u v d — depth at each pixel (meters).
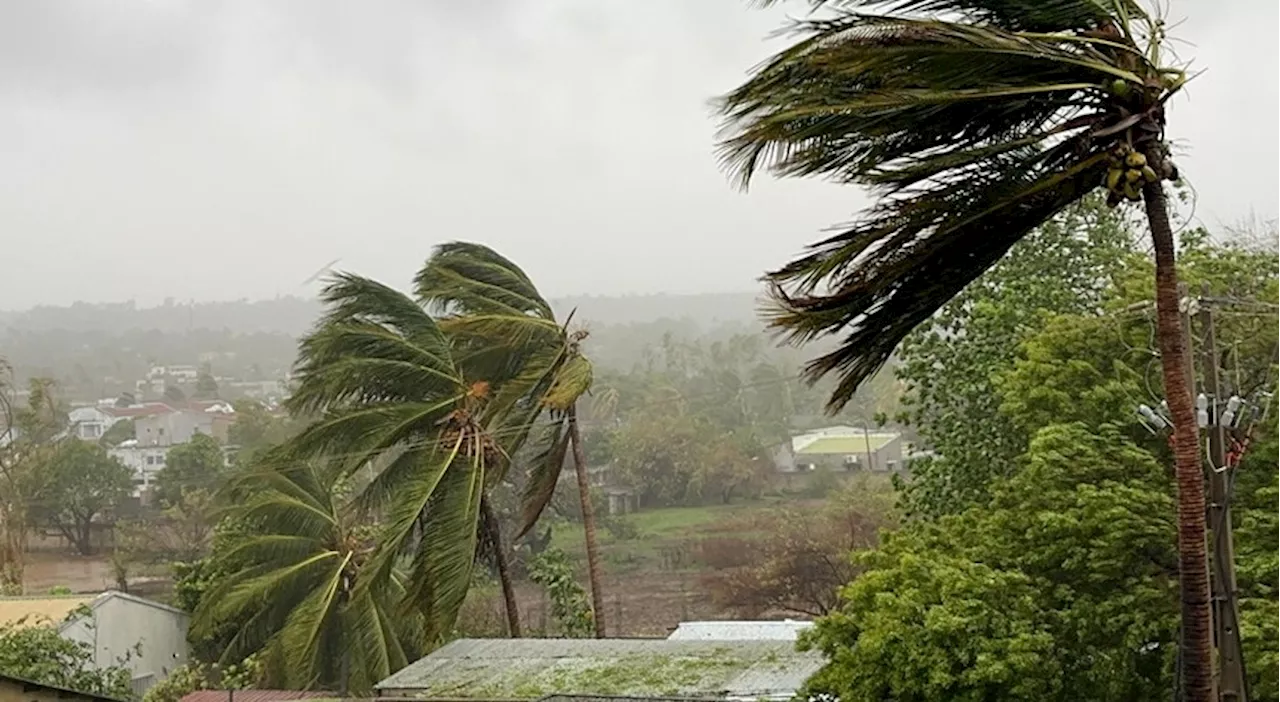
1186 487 7.75
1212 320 9.90
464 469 21.25
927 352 17.31
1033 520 11.62
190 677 23.67
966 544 12.67
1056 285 16.50
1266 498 11.21
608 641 16.47
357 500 22.53
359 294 22.16
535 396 23.59
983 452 16.20
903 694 10.98
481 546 23.61
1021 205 7.61
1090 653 11.13
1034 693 10.82
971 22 7.19
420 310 22.19
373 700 14.92
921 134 7.32
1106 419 12.05
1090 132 7.40
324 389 21.83
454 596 20.08
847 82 6.93
